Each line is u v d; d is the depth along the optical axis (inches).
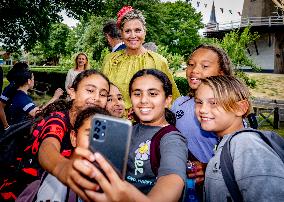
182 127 88.7
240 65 560.1
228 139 56.4
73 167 35.9
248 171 49.1
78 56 272.5
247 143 52.3
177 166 52.7
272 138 55.6
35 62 2413.9
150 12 1125.7
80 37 1423.5
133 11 124.1
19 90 137.3
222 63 88.8
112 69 129.6
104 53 620.7
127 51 129.4
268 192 46.0
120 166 38.9
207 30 1477.6
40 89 712.4
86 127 59.6
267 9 1514.5
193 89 90.3
